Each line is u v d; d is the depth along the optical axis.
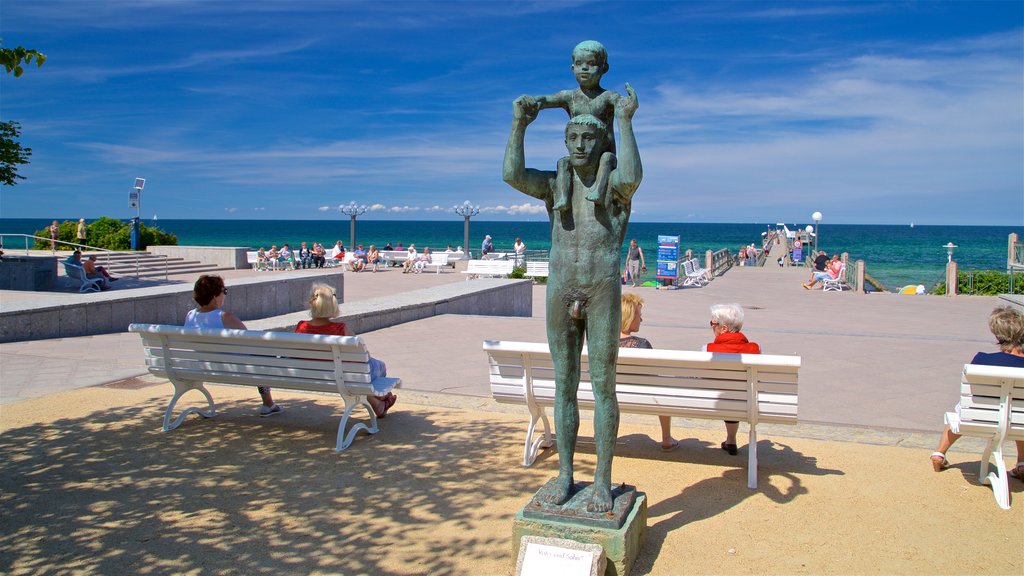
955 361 10.23
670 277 26.09
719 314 5.77
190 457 5.86
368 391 6.00
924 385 8.67
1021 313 5.30
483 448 6.11
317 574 3.94
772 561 4.09
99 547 4.25
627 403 5.55
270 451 6.02
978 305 20.06
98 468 5.59
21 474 5.46
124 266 29.52
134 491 5.12
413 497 5.02
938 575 3.92
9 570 3.97
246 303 15.92
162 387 8.24
